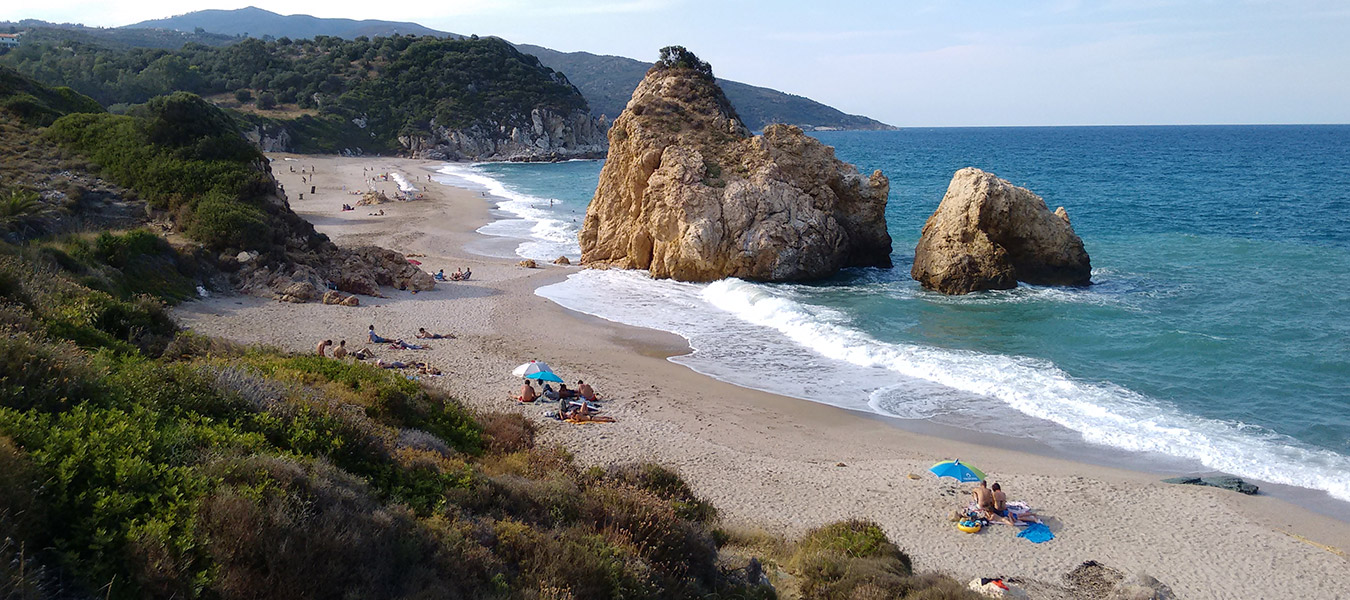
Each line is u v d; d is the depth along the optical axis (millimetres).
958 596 12055
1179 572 14930
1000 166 132875
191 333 19953
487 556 8469
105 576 6391
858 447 21219
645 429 21844
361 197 82250
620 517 10930
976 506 17266
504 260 50406
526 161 165125
